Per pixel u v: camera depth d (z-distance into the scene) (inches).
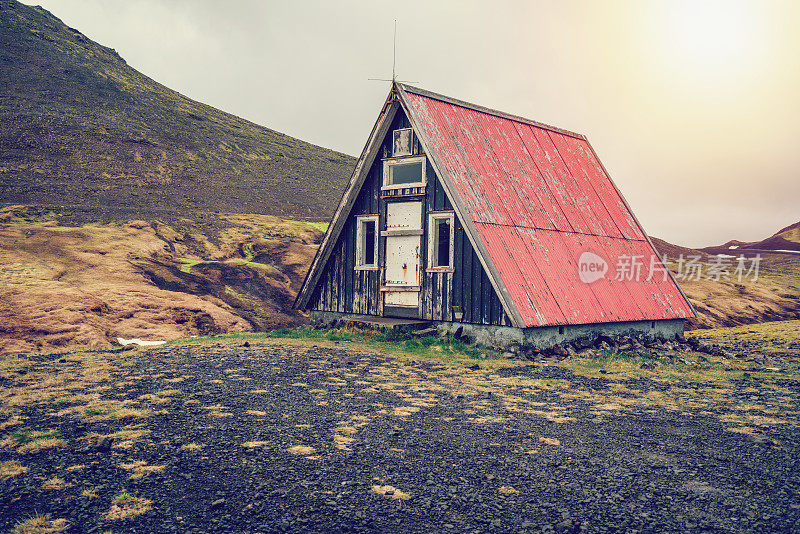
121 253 1262.3
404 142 738.2
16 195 2124.8
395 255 747.4
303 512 217.8
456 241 685.9
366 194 778.8
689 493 241.9
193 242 1643.7
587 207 888.9
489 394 435.5
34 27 5128.0
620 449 301.4
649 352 695.1
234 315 1051.3
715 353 762.2
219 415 353.1
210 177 3112.7
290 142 4884.4
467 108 831.7
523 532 204.5
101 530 200.7
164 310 957.8
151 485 241.3
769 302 1681.8
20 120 3203.7
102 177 2664.9
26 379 454.3
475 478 255.4
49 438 301.4
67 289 933.2
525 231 727.7
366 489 240.4
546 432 331.3
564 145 983.0
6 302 832.9
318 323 832.9
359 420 349.1
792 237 3472.0
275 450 288.0
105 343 773.3
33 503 221.6
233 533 200.5
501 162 800.9
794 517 219.6
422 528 206.4
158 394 405.7
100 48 5595.5
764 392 471.2
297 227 2107.5
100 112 3759.8
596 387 480.4
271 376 478.3
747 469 272.4
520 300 634.8
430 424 343.6
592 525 210.8
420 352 625.6
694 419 370.9
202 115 4707.2
